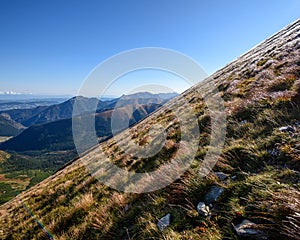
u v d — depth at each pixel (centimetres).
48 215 564
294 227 188
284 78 587
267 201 230
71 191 689
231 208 257
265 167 302
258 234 208
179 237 250
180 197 328
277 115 413
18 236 518
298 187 234
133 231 315
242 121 504
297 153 288
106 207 429
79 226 415
